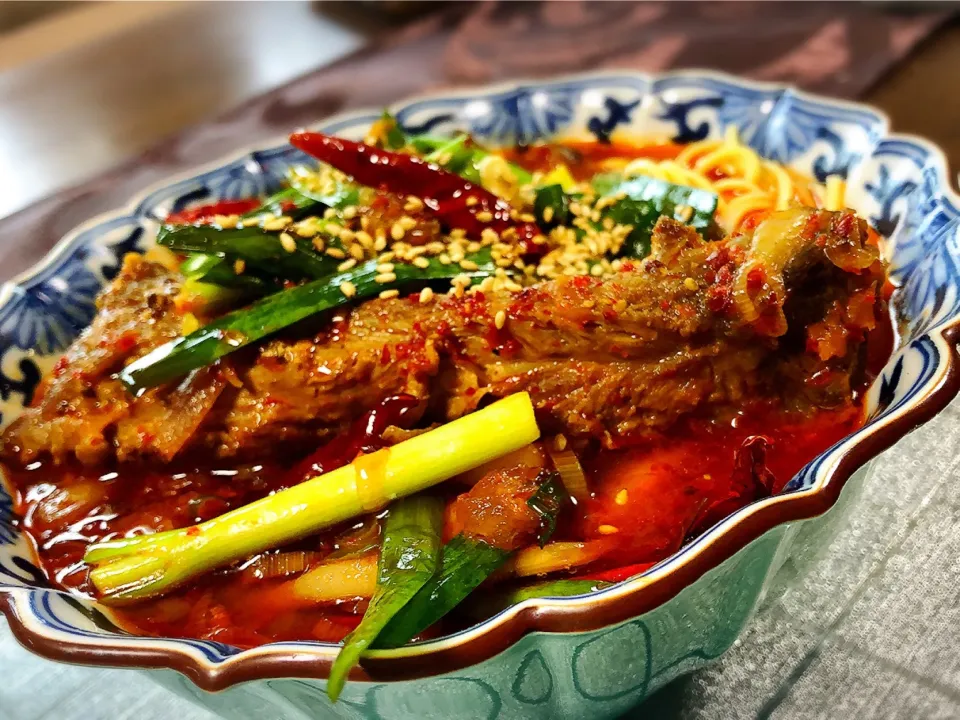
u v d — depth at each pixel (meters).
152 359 0.16
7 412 0.18
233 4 0.47
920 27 0.32
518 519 0.14
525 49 0.37
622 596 0.11
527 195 0.20
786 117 0.22
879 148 0.19
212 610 0.15
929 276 0.16
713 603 0.13
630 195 0.20
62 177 0.34
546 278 0.18
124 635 0.13
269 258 0.17
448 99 0.26
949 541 0.16
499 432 0.15
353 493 0.14
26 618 0.13
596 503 0.16
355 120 0.25
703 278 0.15
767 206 0.21
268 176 0.24
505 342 0.16
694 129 0.24
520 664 0.12
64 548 0.16
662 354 0.15
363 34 0.43
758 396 0.16
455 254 0.18
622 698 0.14
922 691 0.14
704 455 0.16
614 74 0.25
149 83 0.41
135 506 0.16
